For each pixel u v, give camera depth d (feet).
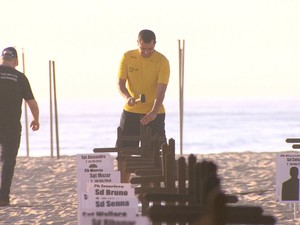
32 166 189.57
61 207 125.90
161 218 49.32
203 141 598.34
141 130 119.14
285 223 106.73
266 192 139.44
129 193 70.59
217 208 45.42
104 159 93.56
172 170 72.69
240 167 180.14
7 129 128.16
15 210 123.54
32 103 130.21
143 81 121.90
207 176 51.47
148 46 120.06
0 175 128.26
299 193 103.65
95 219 60.90
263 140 605.31
